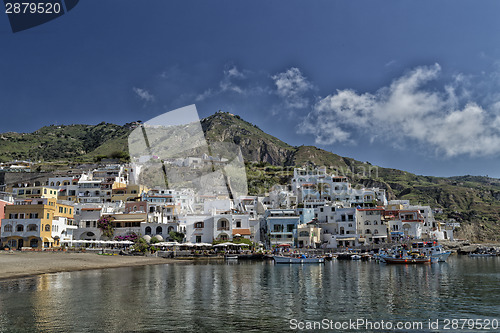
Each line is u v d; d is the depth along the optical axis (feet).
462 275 172.86
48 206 275.39
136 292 113.19
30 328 70.79
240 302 98.22
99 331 69.10
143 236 295.89
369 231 344.28
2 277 149.48
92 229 304.91
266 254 281.13
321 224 349.61
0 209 273.33
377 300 103.04
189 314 83.15
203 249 294.87
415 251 273.54
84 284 130.31
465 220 581.94
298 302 98.99
